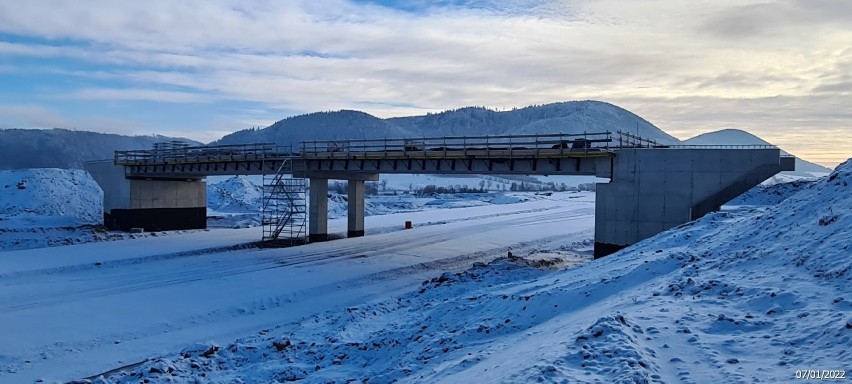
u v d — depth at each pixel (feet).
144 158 180.45
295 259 119.65
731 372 26.48
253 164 157.99
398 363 44.16
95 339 63.93
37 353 59.00
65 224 193.77
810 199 53.93
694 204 92.43
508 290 61.26
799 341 29.27
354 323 61.11
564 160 107.34
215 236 161.89
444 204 305.12
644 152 96.02
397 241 148.36
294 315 76.43
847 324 28.71
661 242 68.74
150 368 48.19
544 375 27.50
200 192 196.75
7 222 187.01
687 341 31.27
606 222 99.50
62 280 97.76
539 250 137.90
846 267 37.29
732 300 38.29
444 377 35.17
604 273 57.93
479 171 119.65
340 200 262.88
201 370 49.21
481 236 160.56
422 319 57.57
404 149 129.49
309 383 42.80
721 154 90.99
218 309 76.95
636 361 27.84
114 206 185.78
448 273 88.12
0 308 77.15
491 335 45.65
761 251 47.67
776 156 88.12
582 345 31.40
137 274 103.35
